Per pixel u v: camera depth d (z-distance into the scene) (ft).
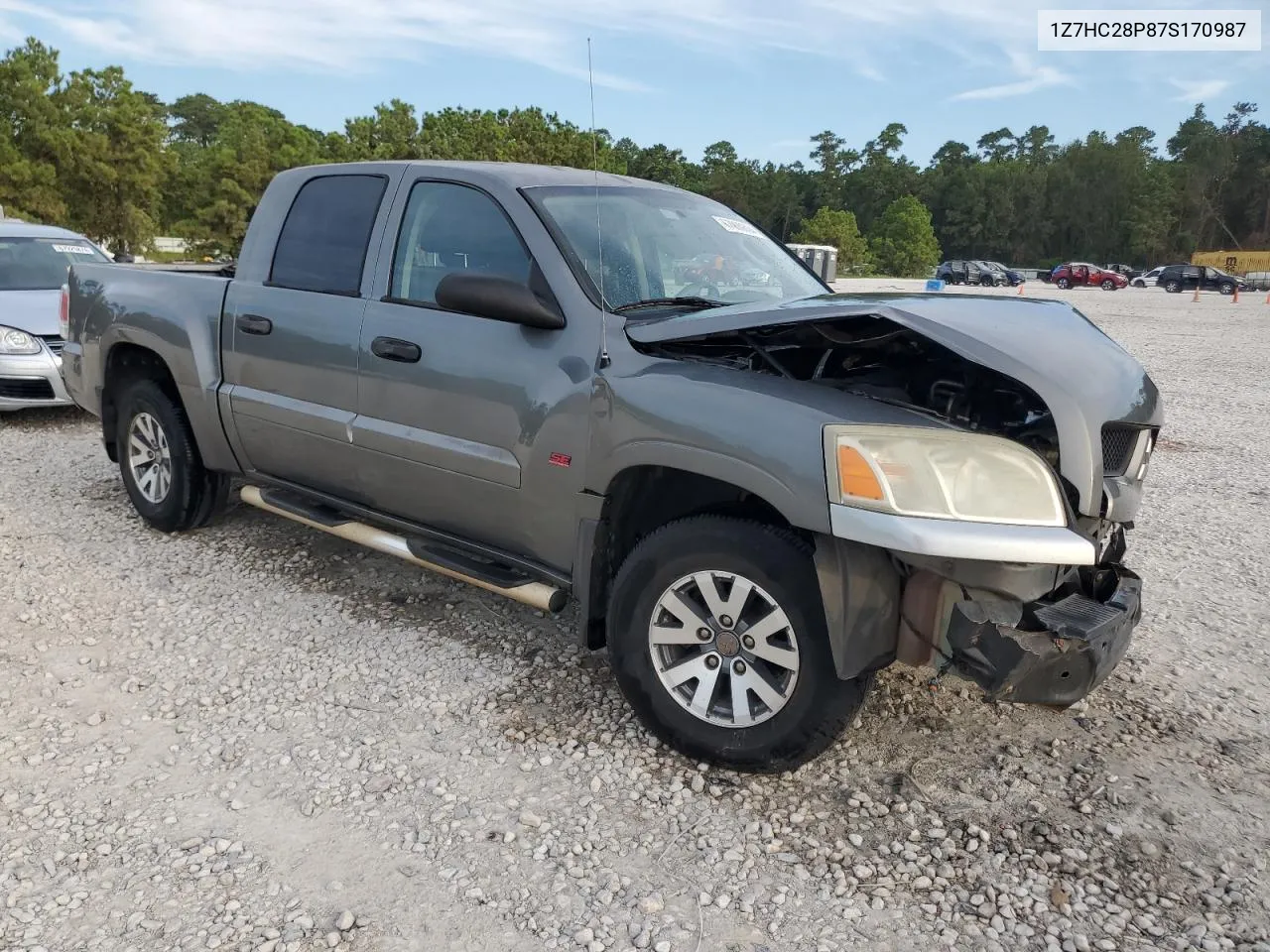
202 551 16.28
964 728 11.11
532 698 11.60
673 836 9.07
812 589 9.18
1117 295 143.02
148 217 146.30
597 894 8.25
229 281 15.12
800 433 8.91
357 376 12.88
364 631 13.38
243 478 15.80
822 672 9.20
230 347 14.87
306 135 179.83
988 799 9.76
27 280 28.55
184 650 12.69
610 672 12.30
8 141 128.57
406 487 12.64
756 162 407.23
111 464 22.08
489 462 11.44
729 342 10.34
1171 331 70.38
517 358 11.16
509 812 9.37
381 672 12.18
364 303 12.96
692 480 10.59
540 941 7.72
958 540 8.28
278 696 11.53
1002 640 8.39
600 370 10.45
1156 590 15.89
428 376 11.97
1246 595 15.75
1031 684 8.55
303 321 13.65
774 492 8.96
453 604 14.35
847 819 9.37
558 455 10.78
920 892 8.40
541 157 132.36
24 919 7.78
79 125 137.28
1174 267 154.40
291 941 7.63
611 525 10.71
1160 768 10.43
